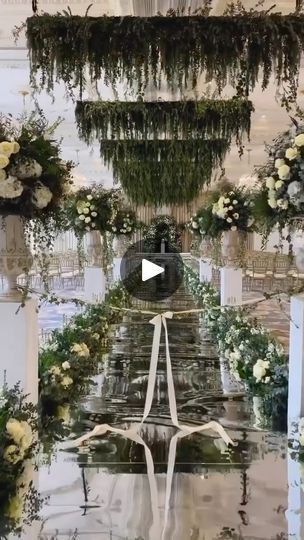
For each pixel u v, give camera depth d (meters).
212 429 4.18
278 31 3.80
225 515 2.98
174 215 19.00
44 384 4.58
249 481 3.35
